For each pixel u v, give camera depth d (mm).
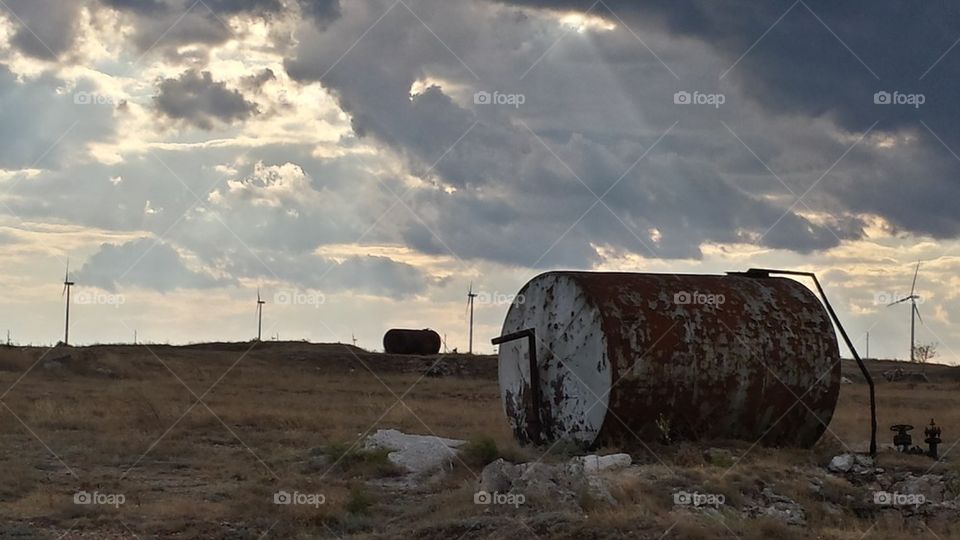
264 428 30688
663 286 22672
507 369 24656
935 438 22078
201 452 25062
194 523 17062
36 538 15820
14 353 60656
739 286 23297
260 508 18141
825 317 23312
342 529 16969
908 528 16922
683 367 21719
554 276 23234
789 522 16922
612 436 21766
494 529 15430
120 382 52094
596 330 21938
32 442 25922
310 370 69375
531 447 23016
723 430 22422
